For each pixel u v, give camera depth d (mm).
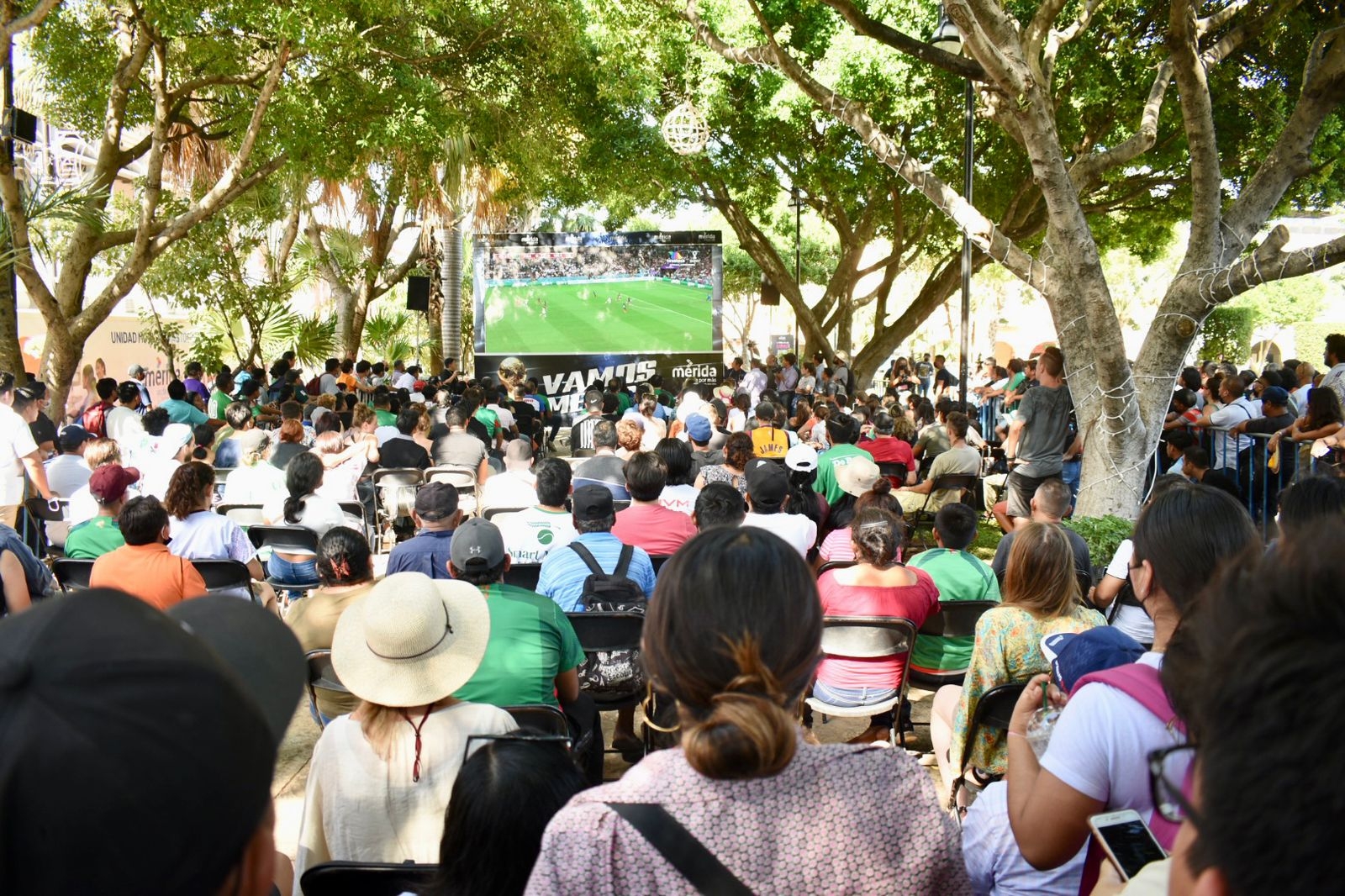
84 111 14703
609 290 22625
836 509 8133
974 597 5090
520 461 7957
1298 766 777
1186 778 1044
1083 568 4715
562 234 22438
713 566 1474
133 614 842
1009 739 2348
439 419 12109
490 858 2072
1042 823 2072
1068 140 18984
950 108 18375
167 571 4734
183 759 776
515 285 22484
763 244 24188
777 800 1391
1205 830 844
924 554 5238
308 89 12766
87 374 16453
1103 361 7680
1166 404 8094
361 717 2865
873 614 4691
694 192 22922
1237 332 35000
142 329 21312
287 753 5398
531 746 2176
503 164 17234
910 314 24594
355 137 13828
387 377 21172
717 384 22766
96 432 11109
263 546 6914
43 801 738
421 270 28016
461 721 2875
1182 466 8070
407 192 22703
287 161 14148
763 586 1460
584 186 19391
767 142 20203
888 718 5012
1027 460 8648
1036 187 21625
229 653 1170
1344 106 14250
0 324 12039
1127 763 1986
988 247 8320
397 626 2799
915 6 15414
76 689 772
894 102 16562
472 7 14117
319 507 6703
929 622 4898
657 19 13602
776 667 1443
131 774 754
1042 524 3613
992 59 7055
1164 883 1318
